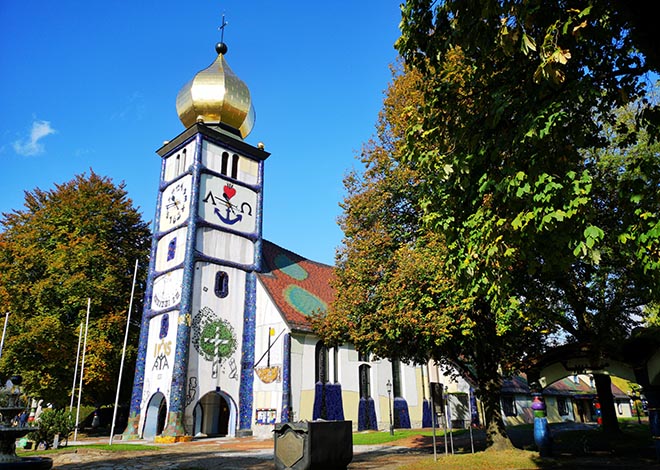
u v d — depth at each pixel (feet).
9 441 44.47
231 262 119.14
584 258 26.84
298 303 120.26
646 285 39.86
